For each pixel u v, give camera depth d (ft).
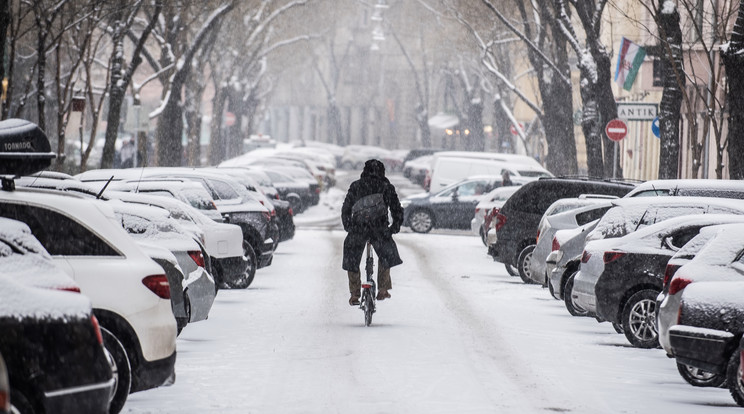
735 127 205.46
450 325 139.95
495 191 284.82
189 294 117.29
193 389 95.71
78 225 84.23
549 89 394.32
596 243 136.67
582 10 298.15
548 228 175.63
